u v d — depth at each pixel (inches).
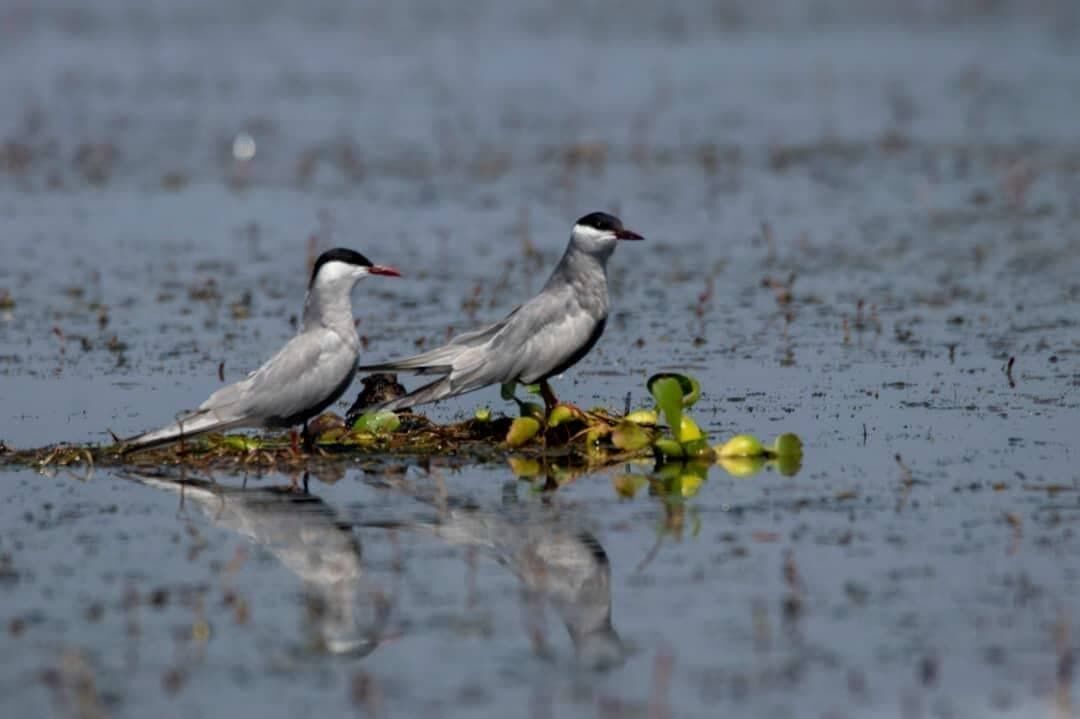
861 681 363.3
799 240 912.9
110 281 825.5
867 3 2016.5
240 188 1073.5
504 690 360.8
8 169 1127.6
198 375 654.5
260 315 757.9
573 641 386.6
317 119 1318.9
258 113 1342.3
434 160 1162.6
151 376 652.7
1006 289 788.0
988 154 1158.3
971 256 862.5
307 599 413.1
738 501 488.7
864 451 539.5
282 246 910.4
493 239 923.4
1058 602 403.5
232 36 1797.5
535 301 557.3
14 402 613.9
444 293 802.8
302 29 1851.6
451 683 364.5
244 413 518.9
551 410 565.3
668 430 566.9
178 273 844.6
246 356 685.9
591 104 1385.3
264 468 530.0
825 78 1507.1
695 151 1186.0
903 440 551.2
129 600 410.3
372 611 404.5
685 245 908.0
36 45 1722.4
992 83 1473.9
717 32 1809.8
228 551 449.1
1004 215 964.6
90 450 540.4
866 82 1487.5
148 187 1076.5
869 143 1208.8
